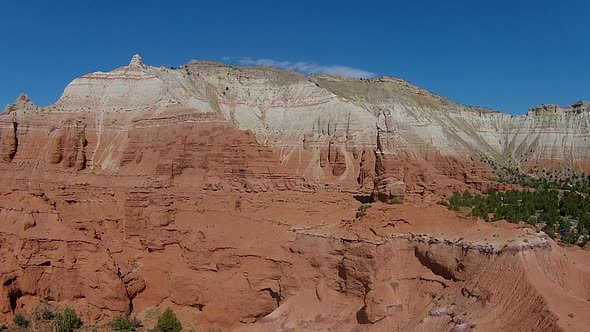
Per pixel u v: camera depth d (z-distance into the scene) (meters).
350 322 61.66
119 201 83.19
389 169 77.44
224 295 71.50
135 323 71.44
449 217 65.38
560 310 47.84
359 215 72.50
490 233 59.16
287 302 67.06
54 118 91.94
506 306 51.25
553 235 79.62
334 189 97.00
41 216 77.62
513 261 54.22
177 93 104.94
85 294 73.81
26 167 87.25
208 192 81.12
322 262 67.19
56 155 87.44
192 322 72.06
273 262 70.75
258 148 87.88
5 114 90.56
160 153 85.56
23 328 68.56
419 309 57.97
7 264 73.06
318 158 111.69
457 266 57.94
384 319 58.56
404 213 66.88
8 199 80.62
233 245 74.12
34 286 73.81
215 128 86.19
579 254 65.38
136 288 76.06
